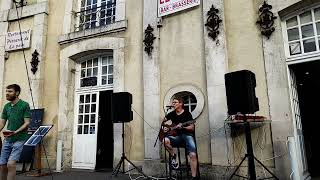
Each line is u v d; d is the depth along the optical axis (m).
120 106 5.45
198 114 5.55
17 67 7.97
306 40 5.11
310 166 6.96
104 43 6.97
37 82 7.55
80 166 7.02
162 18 6.31
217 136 5.23
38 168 6.27
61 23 7.79
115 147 6.38
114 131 6.46
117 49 6.78
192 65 5.81
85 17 7.83
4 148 4.18
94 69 7.46
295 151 4.32
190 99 5.97
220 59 5.42
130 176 5.70
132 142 6.23
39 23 7.92
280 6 5.10
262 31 5.18
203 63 5.69
